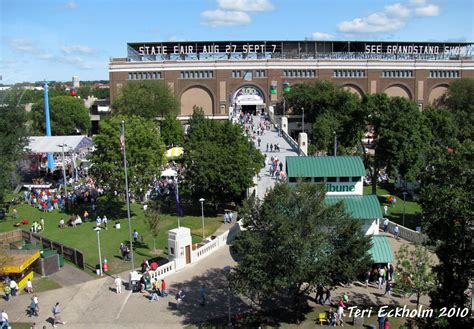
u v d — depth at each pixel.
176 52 124.00
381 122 68.50
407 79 124.06
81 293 39.75
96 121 147.88
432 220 30.62
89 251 48.97
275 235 31.05
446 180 31.19
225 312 35.78
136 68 117.38
